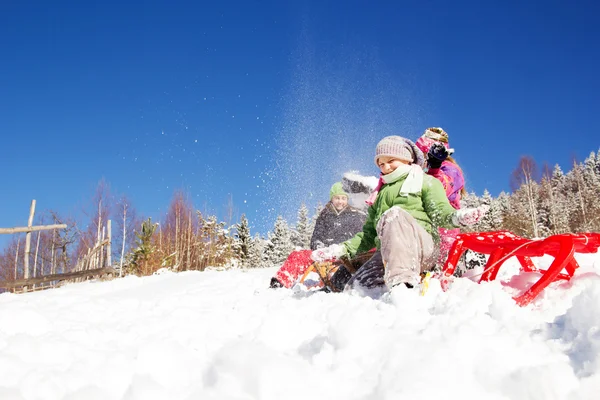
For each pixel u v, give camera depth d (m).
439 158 3.74
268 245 25.17
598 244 2.37
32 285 7.58
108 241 10.07
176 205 15.16
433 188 2.99
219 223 16.08
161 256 11.47
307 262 3.83
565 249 2.18
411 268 2.55
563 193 39.53
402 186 3.05
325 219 4.76
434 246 2.91
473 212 2.71
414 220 2.70
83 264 9.85
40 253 14.05
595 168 44.38
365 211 4.73
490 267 2.56
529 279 2.38
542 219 25.75
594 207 28.16
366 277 2.87
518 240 2.65
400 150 3.17
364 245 3.35
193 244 15.19
